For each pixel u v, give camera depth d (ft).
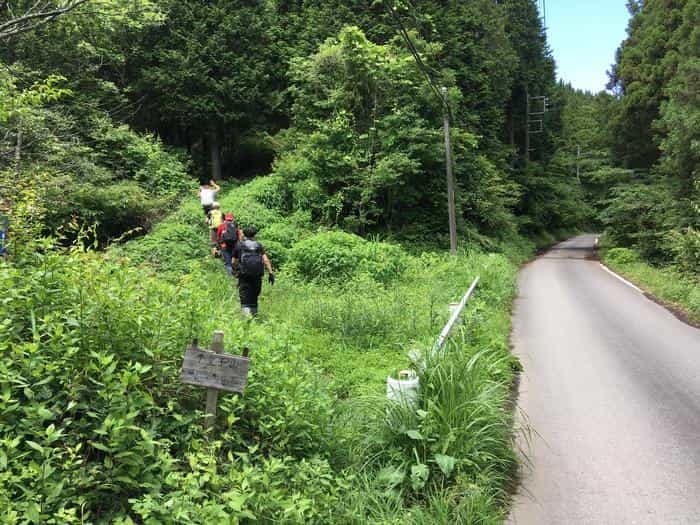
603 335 32.91
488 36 115.55
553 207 149.69
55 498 7.72
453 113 73.36
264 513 9.12
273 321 21.44
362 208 69.51
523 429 16.20
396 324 27.20
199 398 11.53
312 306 29.68
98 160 58.39
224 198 66.64
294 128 77.71
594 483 14.07
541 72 160.66
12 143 42.22
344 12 88.22
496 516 11.76
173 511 7.75
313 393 13.32
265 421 11.62
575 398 20.79
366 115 72.54
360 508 10.68
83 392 9.71
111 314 10.78
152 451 8.77
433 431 13.29
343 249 46.01
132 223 53.88
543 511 12.73
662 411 19.27
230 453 9.39
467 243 78.07
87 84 62.28
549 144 171.01
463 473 12.53
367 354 23.21
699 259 54.13
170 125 87.61
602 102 110.52
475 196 87.45
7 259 12.34
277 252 47.67
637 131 95.14
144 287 12.25
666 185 77.20
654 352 28.32
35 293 10.49
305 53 86.94
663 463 15.15
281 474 10.32
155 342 11.12
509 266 69.15
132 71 79.66
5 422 8.55
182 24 81.10
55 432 8.33
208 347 12.53
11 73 40.98
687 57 74.69
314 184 66.69
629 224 87.71
